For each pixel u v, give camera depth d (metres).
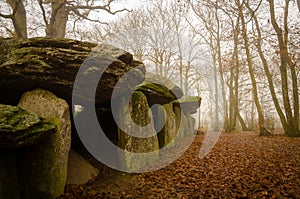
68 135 4.77
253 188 4.56
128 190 4.93
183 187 4.99
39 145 4.39
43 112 4.74
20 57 4.62
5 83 4.75
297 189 4.29
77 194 4.55
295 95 10.89
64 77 4.96
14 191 3.90
